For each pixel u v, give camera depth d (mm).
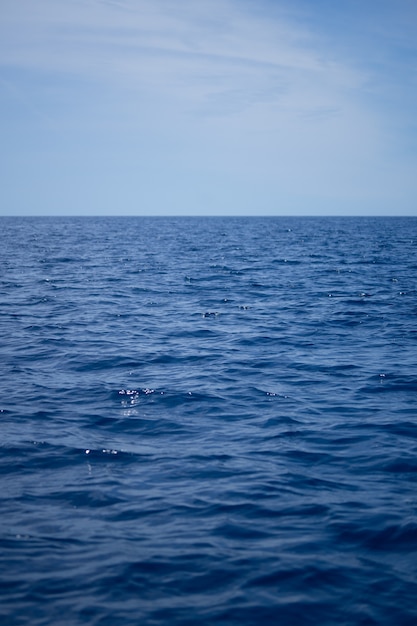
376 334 19094
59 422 10781
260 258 49938
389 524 7027
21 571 5992
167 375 14203
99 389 12945
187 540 6656
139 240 79625
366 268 41281
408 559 6289
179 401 12164
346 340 18219
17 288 29797
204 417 11180
